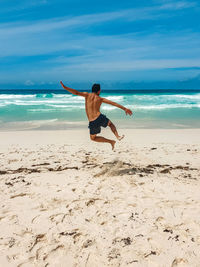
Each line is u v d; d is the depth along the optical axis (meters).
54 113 19.64
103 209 3.62
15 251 2.76
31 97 37.69
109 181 4.75
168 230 3.07
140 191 4.27
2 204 3.80
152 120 16.41
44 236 3.01
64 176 5.11
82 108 23.19
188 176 5.34
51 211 3.56
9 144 9.29
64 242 2.90
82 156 7.43
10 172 5.68
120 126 14.07
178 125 14.55
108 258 2.64
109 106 25.20
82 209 3.62
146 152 8.00
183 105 26.78
